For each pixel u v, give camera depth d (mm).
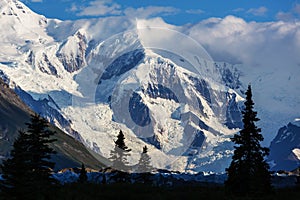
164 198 53062
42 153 54344
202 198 54062
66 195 53031
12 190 51594
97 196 53469
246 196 56656
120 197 53312
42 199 51875
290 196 57188
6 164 52125
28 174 52375
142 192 55656
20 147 52844
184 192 55812
